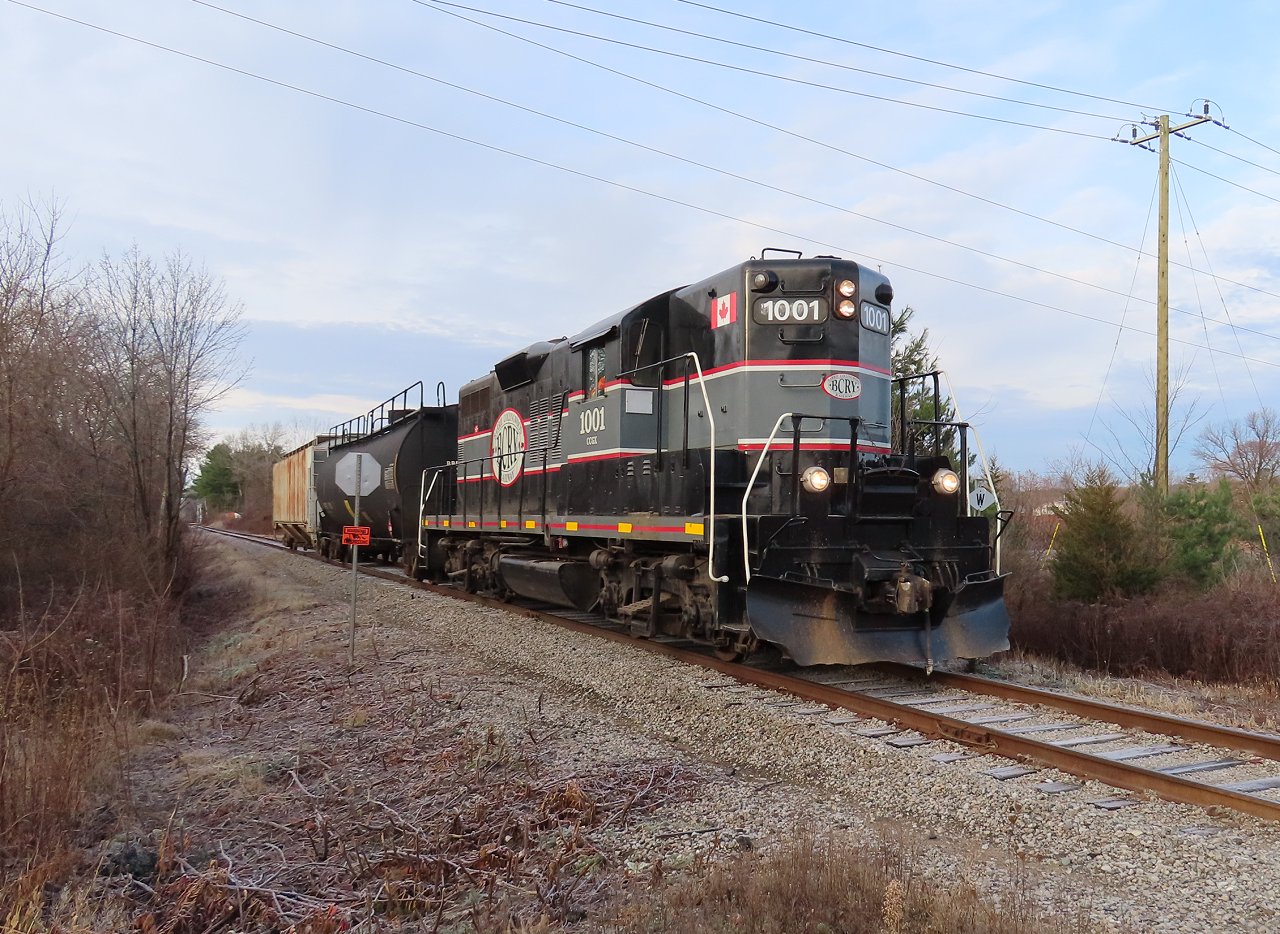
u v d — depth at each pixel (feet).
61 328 58.59
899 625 29.60
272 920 14.84
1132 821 17.46
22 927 14.03
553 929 13.78
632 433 35.83
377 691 30.55
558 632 40.45
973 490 32.32
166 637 38.75
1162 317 61.67
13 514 51.72
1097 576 43.09
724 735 24.14
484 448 53.62
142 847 17.97
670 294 36.01
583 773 20.83
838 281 31.12
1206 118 61.31
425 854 16.79
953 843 17.02
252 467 274.98
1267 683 32.81
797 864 14.57
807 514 28.60
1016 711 26.48
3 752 19.89
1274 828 17.10
